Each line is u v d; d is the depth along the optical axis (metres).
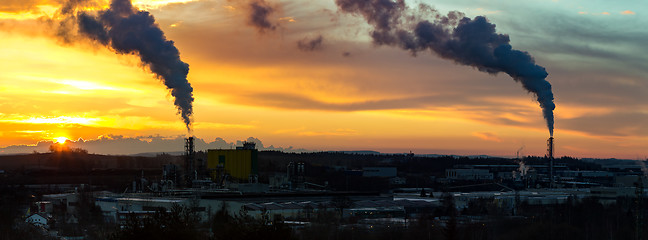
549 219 196.38
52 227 182.12
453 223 162.00
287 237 85.62
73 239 163.12
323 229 158.38
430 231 165.38
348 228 165.38
